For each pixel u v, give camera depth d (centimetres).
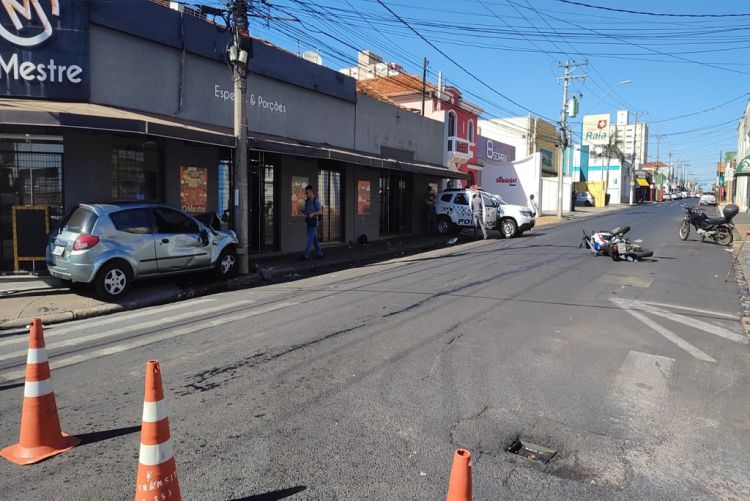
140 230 998
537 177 3853
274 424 446
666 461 400
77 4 1107
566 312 863
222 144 1193
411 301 939
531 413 478
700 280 1174
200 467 378
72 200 1130
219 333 733
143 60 1230
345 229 1930
